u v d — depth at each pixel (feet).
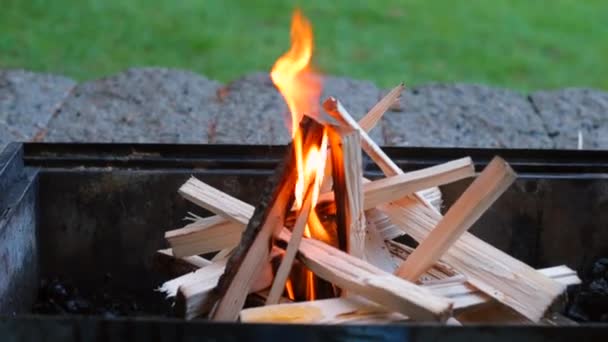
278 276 8.14
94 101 15.46
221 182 10.14
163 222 10.25
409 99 15.92
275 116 14.92
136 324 6.97
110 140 13.98
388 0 33.91
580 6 34.12
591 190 10.08
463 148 10.41
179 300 8.09
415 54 28.76
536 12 33.40
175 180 10.14
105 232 10.25
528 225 10.21
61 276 10.34
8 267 9.03
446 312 7.34
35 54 25.46
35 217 10.02
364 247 8.57
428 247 8.26
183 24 29.53
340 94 15.99
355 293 7.88
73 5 29.96
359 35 30.19
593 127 15.03
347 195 8.27
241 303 8.11
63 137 14.05
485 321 8.13
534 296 8.02
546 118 15.30
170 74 16.57
